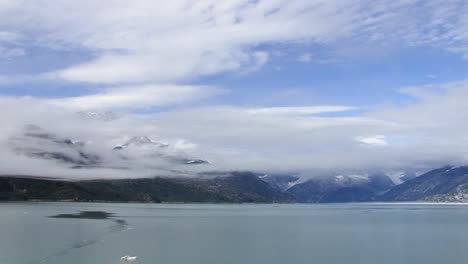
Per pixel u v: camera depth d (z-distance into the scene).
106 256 129.62
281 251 147.50
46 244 151.12
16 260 122.12
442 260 133.38
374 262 130.00
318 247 157.75
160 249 146.25
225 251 145.50
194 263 124.50
